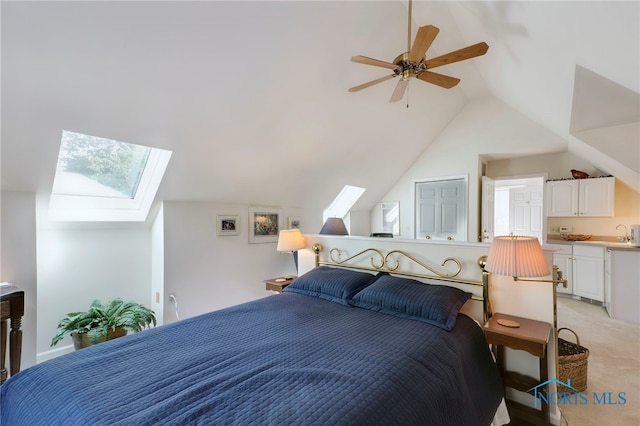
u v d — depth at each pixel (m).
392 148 4.83
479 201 4.99
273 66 2.54
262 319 2.02
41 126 2.08
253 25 2.18
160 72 2.14
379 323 1.93
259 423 0.98
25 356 2.44
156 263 3.41
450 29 2.97
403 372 1.33
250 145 3.21
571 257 4.54
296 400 1.10
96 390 1.18
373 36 2.77
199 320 2.00
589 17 1.54
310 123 3.38
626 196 4.38
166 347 1.59
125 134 2.43
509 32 2.28
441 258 2.45
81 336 2.55
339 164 4.43
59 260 2.84
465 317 2.10
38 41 1.68
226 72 2.38
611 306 3.73
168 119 2.50
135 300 3.36
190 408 1.06
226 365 1.39
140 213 3.28
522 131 4.56
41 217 2.66
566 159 4.86
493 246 1.96
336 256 3.16
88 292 3.02
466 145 5.03
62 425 1.04
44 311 2.76
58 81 1.89
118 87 2.09
